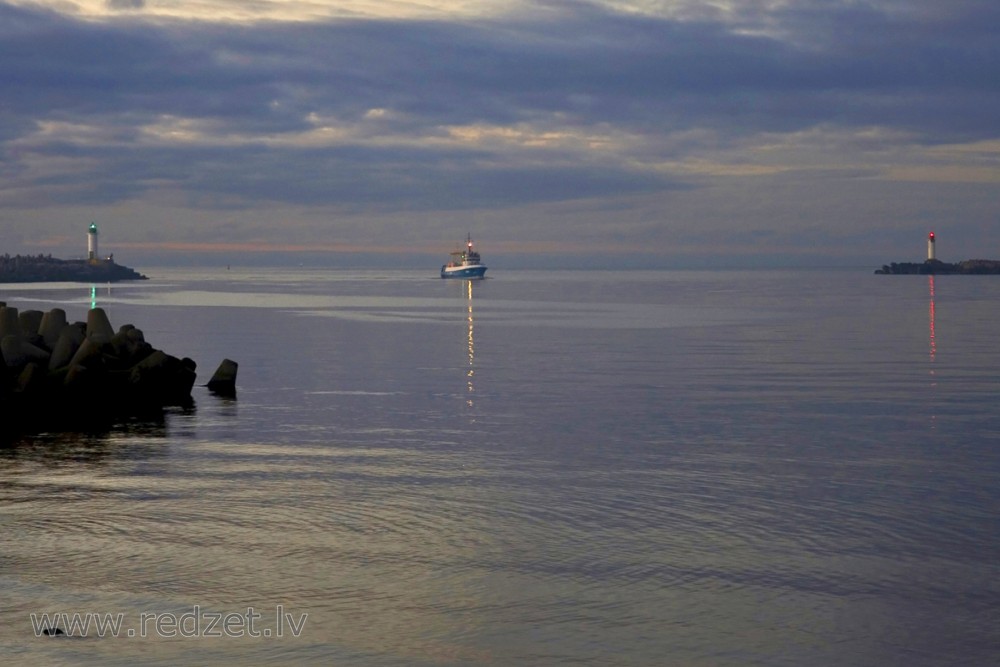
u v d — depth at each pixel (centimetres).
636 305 11912
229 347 5931
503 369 4578
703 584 1479
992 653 1255
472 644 1275
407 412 3195
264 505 1927
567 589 1459
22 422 2994
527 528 1759
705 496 1994
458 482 2128
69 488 2075
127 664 1213
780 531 1741
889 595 1437
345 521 1808
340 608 1389
